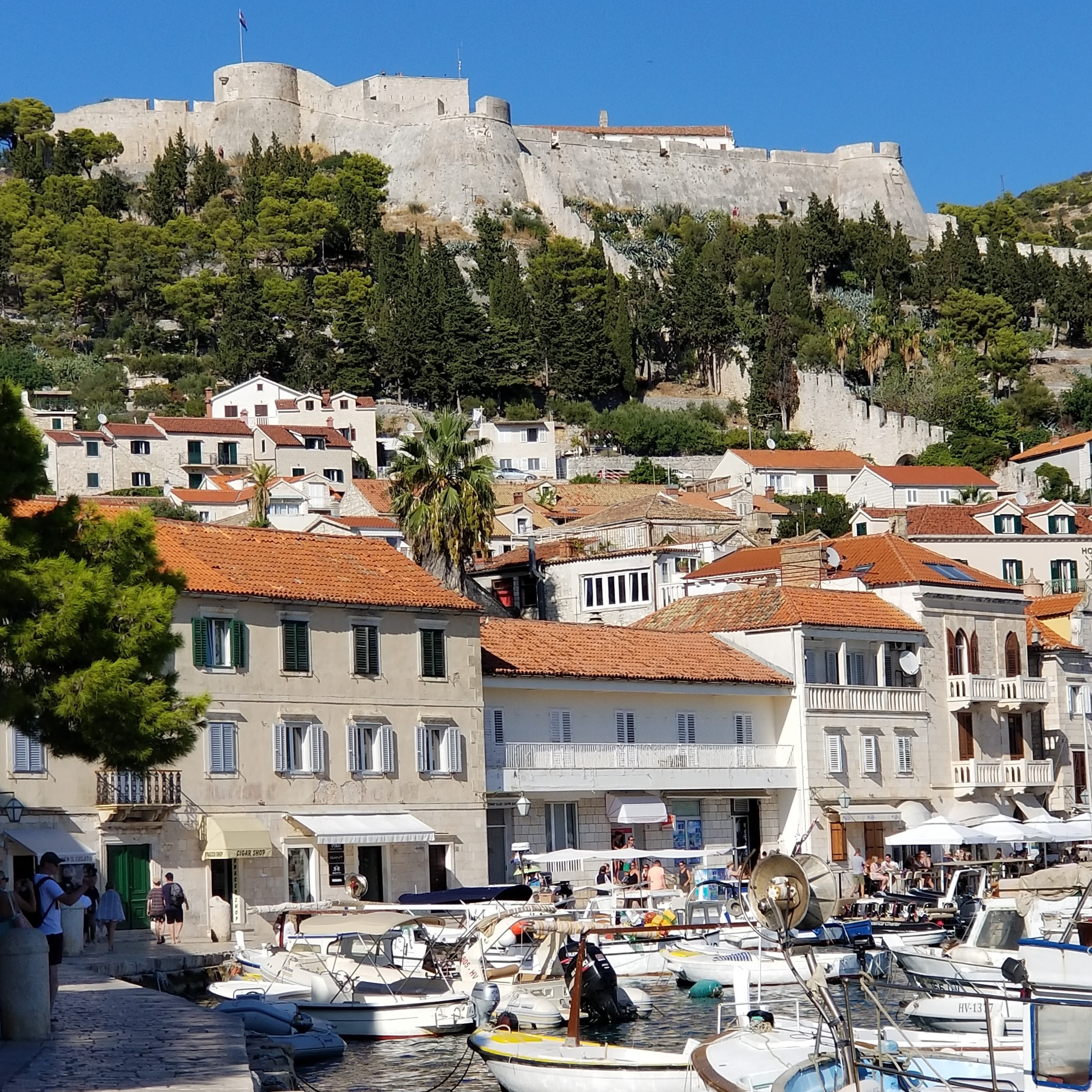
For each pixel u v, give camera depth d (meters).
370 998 43.62
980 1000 39.97
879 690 80.31
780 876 27.88
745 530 126.56
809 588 82.44
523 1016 42.31
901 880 71.69
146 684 36.94
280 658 60.94
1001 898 51.38
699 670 74.88
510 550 139.62
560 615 115.06
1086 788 90.06
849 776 78.38
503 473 183.00
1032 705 86.56
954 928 56.88
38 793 54.25
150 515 38.69
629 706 73.25
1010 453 196.00
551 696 70.75
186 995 47.66
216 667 59.09
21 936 28.31
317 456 169.62
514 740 69.38
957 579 85.44
